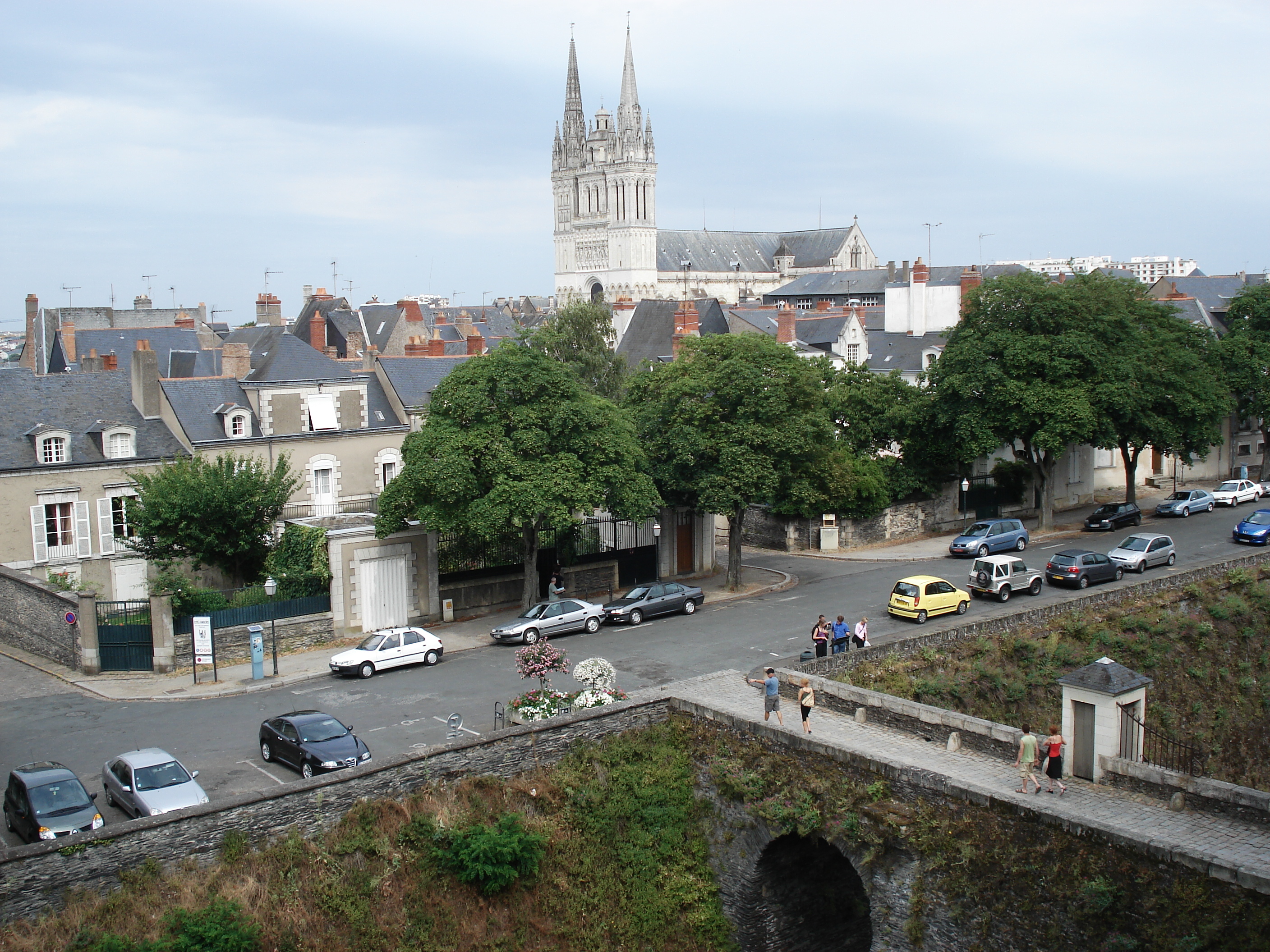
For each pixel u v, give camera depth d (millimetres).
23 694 32031
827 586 44812
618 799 24672
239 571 40656
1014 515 60219
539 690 27547
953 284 82375
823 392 46594
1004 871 19375
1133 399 52094
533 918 22453
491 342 113875
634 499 38906
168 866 19797
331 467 49688
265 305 89875
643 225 197500
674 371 44875
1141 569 44281
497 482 36344
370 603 38188
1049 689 33188
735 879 24047
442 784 23062
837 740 23859
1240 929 16500
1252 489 61656
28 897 18406
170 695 31594
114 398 46656
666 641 36375
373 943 20656
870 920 25500
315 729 25391
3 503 41406
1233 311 68250
